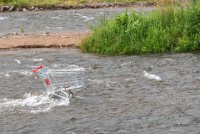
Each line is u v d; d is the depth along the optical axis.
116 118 18.94
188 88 22.38
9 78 25.28
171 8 33.31
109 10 55.81
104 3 60.72
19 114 19.64
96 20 47.28
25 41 34.94
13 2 60.41
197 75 24.45
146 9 55.16
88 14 52.47
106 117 19.08
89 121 18.72
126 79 24.25
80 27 42.72
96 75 25.19
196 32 31.12
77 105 20.50
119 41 30.89
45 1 62.22
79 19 48.50
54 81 21.53
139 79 24.14
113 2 61.50
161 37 30.81
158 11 33.81
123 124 18.30
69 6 59.31
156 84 23.17
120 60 28.55
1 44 34.34
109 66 27.12
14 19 50.28
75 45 33.28
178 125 18.05
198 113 19.17
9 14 55.16
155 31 31.08
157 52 30.25
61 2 61.88
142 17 32.69
